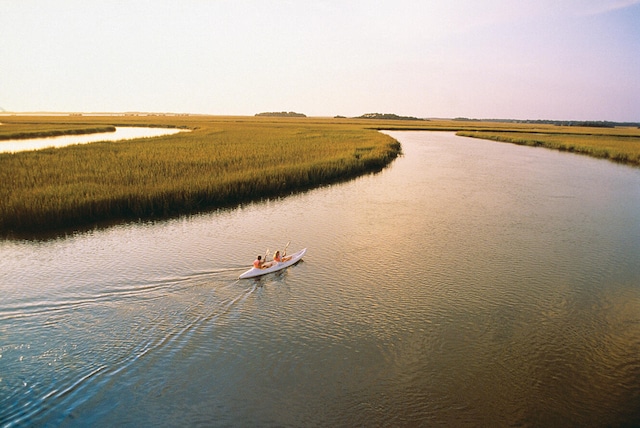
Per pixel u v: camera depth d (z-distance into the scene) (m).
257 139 62.28
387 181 37.53
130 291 14.70
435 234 22.12
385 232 22.34
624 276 17.05
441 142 83.75
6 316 12.91
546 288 15.87
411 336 12.63
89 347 11.53
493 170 45.31
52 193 24.27
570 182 38.59
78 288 14.88
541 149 71.25
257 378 10.71
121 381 10.36
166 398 9.95
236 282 15.65
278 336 12.42
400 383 10.65
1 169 31.19
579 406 9.98
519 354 11.87
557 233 22.66
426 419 9.53
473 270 17.44
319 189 33.44
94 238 20.53
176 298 14.29
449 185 36.16
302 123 136.12
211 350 11.66
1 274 16.08
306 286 15.63
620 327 13.29
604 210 27.95
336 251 19.34
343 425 9.36
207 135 69.25
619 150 59.88
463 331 12.93
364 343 12.23
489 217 25.70
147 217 24.27
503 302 14.73
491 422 9.46
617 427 9.39
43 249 18.95
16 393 9.77
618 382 10.80
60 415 9.30
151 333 12.27
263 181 30.64
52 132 76.50
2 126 96.00
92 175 29.58
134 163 34.97
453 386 10.58
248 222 23.78
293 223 23.73
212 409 9.70
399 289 15.60
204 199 27.12
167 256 18.20
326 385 10.54
